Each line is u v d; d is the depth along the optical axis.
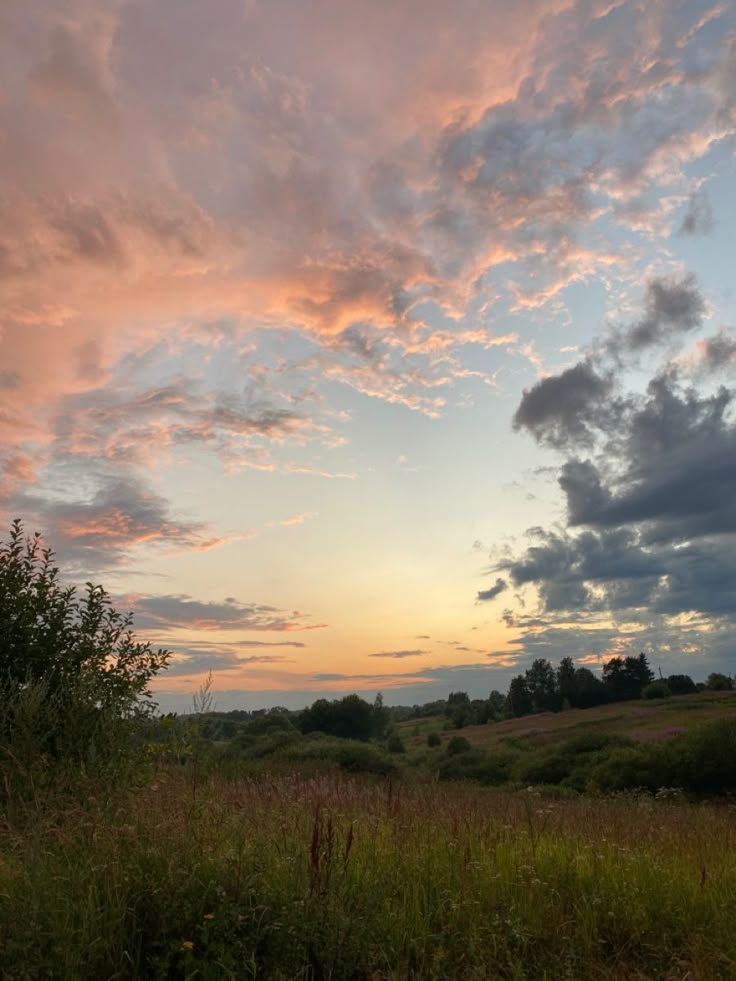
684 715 58.88
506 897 5.04
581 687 119.38
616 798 11.51
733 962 4.09
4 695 6.44
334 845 5.08
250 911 4.05
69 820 4.80
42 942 3.47
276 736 32.25
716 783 25.61
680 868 5.95
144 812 5.07
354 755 28.88
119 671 7.46
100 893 4.05
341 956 3.96
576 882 5.45
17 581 7.52
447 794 8.45
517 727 78.94
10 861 4.36
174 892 4.05
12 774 5.30
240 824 5.21
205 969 3.57
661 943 4.56
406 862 5.46
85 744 6.40
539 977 4.11
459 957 4.22
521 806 8.48
